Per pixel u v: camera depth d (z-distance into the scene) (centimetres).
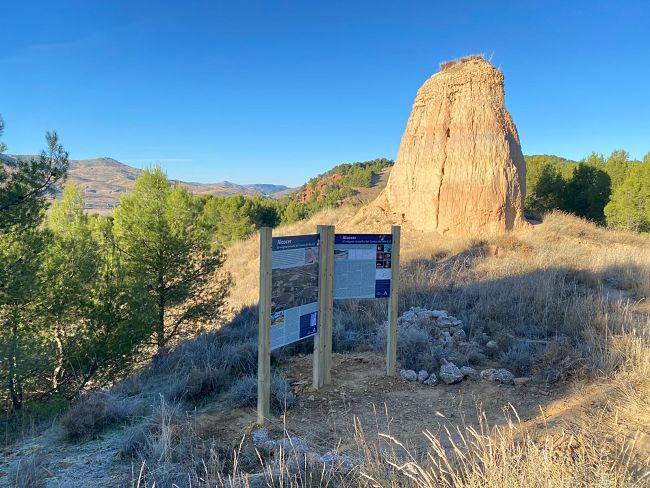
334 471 342
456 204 1659
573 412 456
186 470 381
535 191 3009
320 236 575
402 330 727
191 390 618
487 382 581
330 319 597
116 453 454
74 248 1038
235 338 927
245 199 4388
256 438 451
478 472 297
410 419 490
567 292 948
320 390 586
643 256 1244
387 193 2008
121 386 800
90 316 933
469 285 1041
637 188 2648
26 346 831
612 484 266
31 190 843
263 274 492
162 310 1113
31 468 412
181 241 1110
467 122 1670
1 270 816
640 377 502
